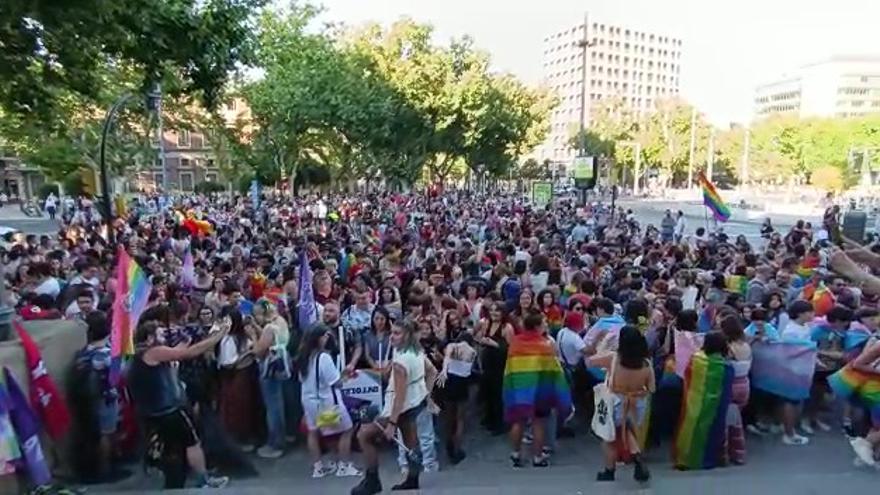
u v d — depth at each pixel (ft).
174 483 19.19
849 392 22.71
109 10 20.53
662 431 23.91
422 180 213.46
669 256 44.98
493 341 25.84
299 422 24.04
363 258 42.93
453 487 19.15
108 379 19.84
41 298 27.04
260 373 23.67
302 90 115.03
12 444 15.85
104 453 19.93
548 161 296.30
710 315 28.25
